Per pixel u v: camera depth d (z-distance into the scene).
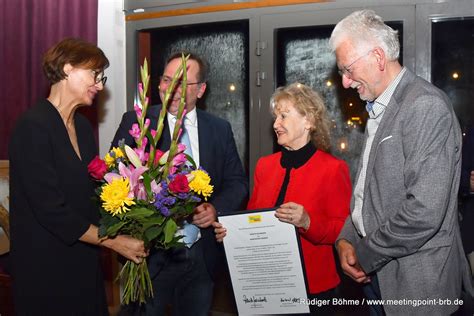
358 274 1.59
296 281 1.74
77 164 1.73
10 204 1.69
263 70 2.94
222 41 3.07
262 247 1.75
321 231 1.76
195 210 1.93
